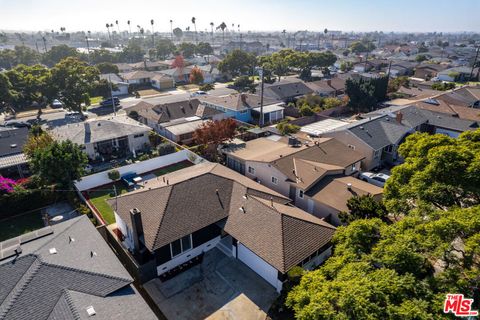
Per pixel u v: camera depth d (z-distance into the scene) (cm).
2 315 1587
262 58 12619
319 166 3403
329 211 2964
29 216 3234
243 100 6378
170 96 8912
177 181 2966
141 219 2477
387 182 2397
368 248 1783
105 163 4422
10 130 4722
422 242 1559
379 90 6994
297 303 1566
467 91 6775
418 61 15062
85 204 3369
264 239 2338
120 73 11956
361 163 4162
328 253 2486
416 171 2288
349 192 3041
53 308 1672
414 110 5188
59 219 3130
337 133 4422
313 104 6894
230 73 11988
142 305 1823
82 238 2278
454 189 1989
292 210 2720
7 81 6122
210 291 2280
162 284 2348
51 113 7206
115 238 2714
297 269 2092
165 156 4391
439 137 2417
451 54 18100
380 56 18500
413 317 1243
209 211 2664
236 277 2405
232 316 2070
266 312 2097
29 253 1967
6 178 3750
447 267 1507
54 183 3469
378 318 1280
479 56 15050
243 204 2722
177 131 5100
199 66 12662
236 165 4016
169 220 2484
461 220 1567
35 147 3806
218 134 4303
